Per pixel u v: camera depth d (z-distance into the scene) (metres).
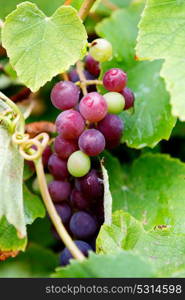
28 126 0.44
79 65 0.42
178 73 0.36
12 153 0.39
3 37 0.38
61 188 0.41
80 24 0.37
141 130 0.45
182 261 0.37
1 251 0.39
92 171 0.40
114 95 0.40
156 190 0.44
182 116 0.35
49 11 0.43
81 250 0.39
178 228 0.41
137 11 0.50
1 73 0.51
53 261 0.50
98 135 0.39
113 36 0.49
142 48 0.38
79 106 0.39
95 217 0.41
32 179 0.45
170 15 0.38
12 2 0.43
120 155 0.48
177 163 0.45
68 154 0.40
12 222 0.37
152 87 0.46
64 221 0.42
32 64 0.38
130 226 0.38
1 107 0.40
